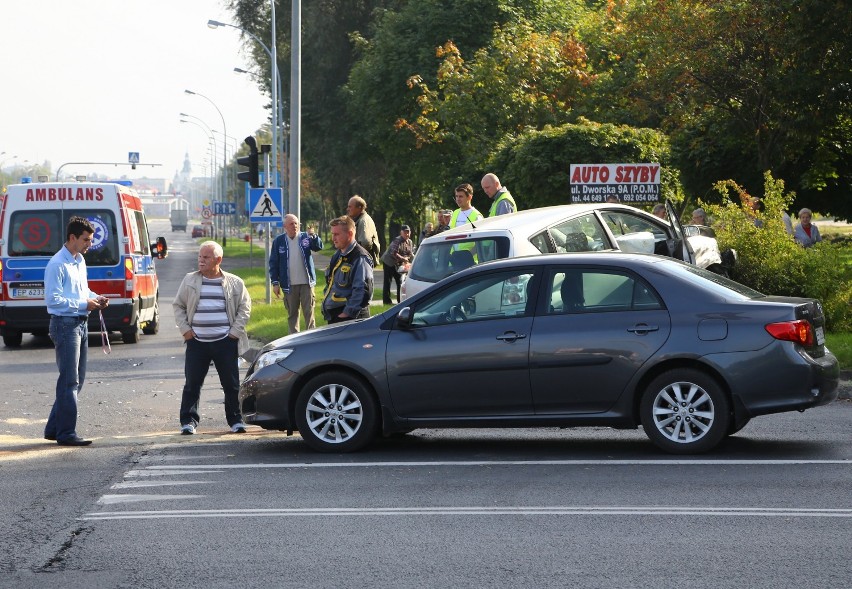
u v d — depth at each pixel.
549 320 16.42
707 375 15.83
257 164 46.59
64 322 18.48
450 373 16.64
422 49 78.25
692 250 25.45
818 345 16.16
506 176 47.97
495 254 21.25
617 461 15.73
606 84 63.69
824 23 46.03
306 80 94.94
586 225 23.33
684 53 53.03
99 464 16.67
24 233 37.62
